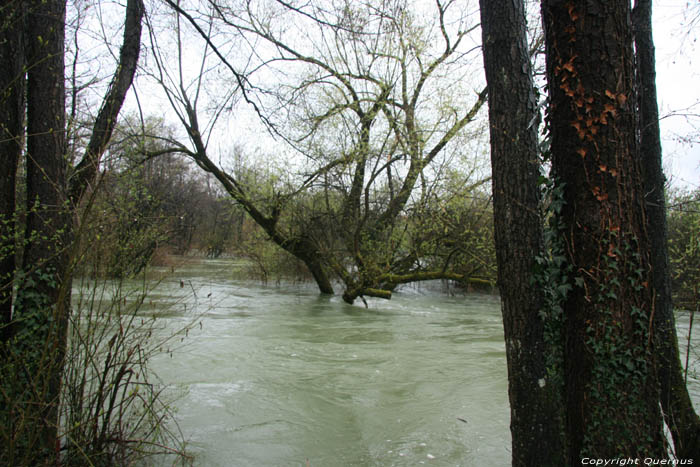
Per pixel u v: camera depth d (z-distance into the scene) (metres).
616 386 2.89
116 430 4.35
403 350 9.63
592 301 2.94
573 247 3.03
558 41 3.09
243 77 7.75
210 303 14.66
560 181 3.12
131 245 4.55
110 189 4.68
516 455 3.24
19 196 4.52
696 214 5.03
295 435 5.46
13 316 3.88
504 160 3.35
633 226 2.96
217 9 7.50
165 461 4.60
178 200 23.55
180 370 7.61
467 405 6.51
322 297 17.50
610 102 2.93
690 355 7.96
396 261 15.50
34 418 3.55
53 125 4.04
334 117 14.05
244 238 20.08
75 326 4.13
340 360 8.77
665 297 3.89
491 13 3.41
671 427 3.76
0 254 3.69
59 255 3.98
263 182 14.86
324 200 15.47
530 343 3.22
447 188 13.62
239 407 6.22
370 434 5.56
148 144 13.90
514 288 3.27
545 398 3.16
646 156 4.04
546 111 3.24
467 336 11.12
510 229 3.30
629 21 3.02
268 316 13.26
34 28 3.98
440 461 4.88
